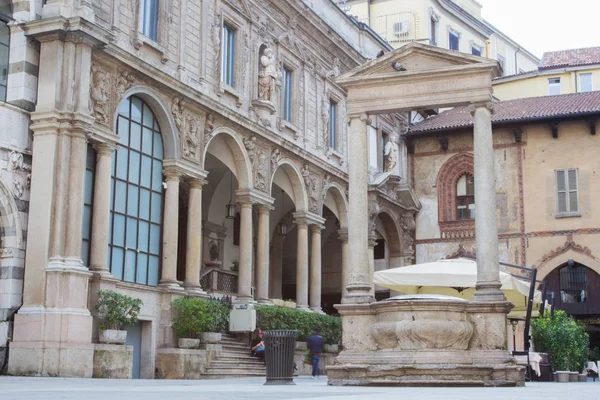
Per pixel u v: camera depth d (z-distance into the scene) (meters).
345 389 14.37
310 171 38.59
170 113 28.45
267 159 34.66
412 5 59.97
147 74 26.86
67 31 23.44
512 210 45.97
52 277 22.33
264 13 35.12
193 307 27.00
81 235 23.34
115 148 25.27
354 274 19.64
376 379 17.31
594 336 47.34
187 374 25.97
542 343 27.31
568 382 24.12
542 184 45.53
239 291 32.44
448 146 48.72
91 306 23.73
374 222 43.81
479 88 19.70
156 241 28.05
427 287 27.08
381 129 46.53
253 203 33.59
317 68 39.97
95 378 21.72
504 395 11.75
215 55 31.31
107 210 24.70
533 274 24.47
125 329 25.83
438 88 19.98
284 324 32.09
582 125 45.25
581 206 44.59
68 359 21.66
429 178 48.94
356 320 18.95
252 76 34.06
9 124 22.62
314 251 38.97
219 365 27.36
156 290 27.14
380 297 48.41
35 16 23.67
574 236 44.44
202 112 30.17
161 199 28.45
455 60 19.98
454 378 17.09
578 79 55.19
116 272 25.89
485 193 19.34
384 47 48.09
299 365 32.38
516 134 46.03
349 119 20.58
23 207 22.88
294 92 37.66
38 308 22.14
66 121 23.22
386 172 45.94
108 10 25.66
